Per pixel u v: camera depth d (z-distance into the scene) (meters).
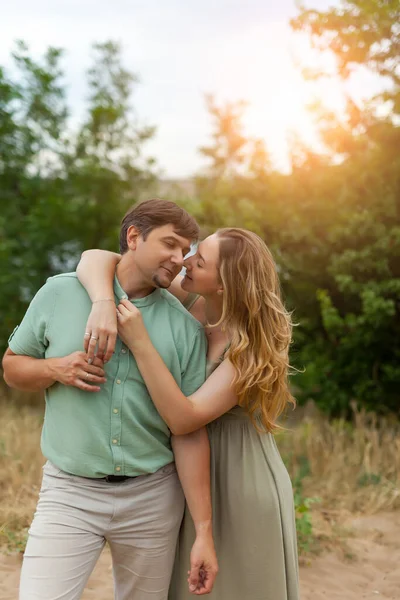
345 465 5.44
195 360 2.40
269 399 2.51
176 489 2.42
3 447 5.50
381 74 5.71
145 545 2.35
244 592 2.50
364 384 6.29
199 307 2.73
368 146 6.00
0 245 8.39
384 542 4.40
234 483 2.52
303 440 5.88
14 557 3.93
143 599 2.43
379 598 3.73
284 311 2.53
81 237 8.96
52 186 9.15
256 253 2.46
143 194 9.90
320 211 6.23
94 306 2.24
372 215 5.88
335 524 4.59
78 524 2.26
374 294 5.65
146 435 2.31
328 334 6.62
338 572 4.00
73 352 2.28
